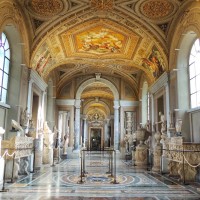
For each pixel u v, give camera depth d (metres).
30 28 13.55
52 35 14.62
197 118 11.36
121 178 10.97
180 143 10.17
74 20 13.70
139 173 12.81
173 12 12.42
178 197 7.31
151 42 14.95
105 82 25.72
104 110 47.06
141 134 17.81
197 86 11.69
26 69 13.66
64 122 28.22
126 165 17.03
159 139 14.51
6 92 12.27
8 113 12.20
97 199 6.99
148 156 17.16
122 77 25.27
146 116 23.03
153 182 9.95
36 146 14.16
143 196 7.40
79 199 6.97
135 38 15.49
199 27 10.25
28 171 12.71
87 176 11.43
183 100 12.49
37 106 17.05
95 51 18.30
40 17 13.11
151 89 18.83
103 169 14.43
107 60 19.77
